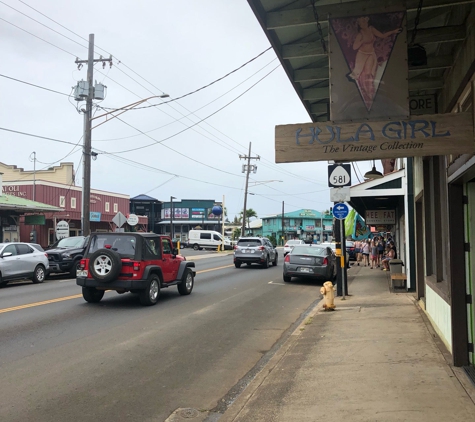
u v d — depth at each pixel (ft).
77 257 66.54
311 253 59.36
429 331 26.45
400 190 47.96
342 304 39.91
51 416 16.69
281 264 96.07
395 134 15.69
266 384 19.62
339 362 21.86
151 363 23.50
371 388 17.92
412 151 15.55
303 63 24.86
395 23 17.03
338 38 17.47
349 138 16.03
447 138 15.34
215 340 28.73
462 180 18.94
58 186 132.16
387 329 27.91
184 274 46.52
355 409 15.98
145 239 40.14
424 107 23.54
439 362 20.52
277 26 19.07
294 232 288.51
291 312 39.34
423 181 30.27
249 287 55.16
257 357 25.45
